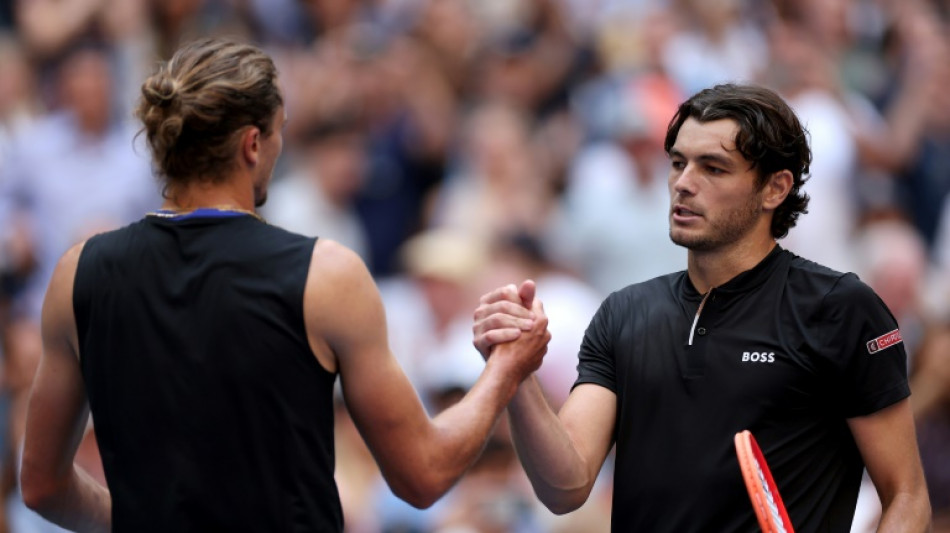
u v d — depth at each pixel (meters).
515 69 37.81
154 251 11.56
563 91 38.06
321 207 33.38
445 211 33.22
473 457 12.05
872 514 20.41
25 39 35.81
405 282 31.62
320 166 33.69
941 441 20.97
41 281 31.25
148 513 11.36
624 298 13.30
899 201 34.56
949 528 19.58
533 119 37.44
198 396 11.27
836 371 12.30
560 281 29.70
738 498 12.25
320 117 35.03
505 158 33.28
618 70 36.56
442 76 37.12
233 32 36.81
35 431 12.23
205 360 11.27
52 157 31.69
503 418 22.11
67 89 32.59
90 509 12.93
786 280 12.61
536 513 22.39
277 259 11.44
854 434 12.48
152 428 11.35
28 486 12.48
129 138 32.03
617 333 13.10
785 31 37.94
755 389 12.33
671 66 35.88
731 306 12.62
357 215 34.12
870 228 32.78
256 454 11.21
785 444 12.30
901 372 12.45
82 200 31.62
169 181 11.76
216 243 11.49
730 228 12.51
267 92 11.68
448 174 35.38
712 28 37.66
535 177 34.00
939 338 21.69
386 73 35.66
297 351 11.32
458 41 37.88
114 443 11.58
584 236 31.22
